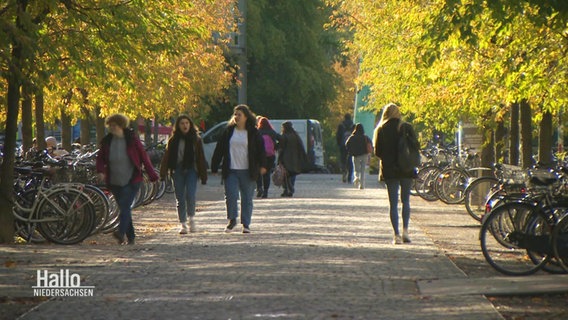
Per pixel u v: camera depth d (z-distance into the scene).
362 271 48.53
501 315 36.56
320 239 64.88
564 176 52.34
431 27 54.28
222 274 47.06
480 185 81.25
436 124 111.50
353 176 157.62
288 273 47.44
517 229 49.59
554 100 71.19
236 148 69.69
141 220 82.81
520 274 49.16
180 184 70.44
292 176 113.94
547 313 37.97
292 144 113.56
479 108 87.44
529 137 82.25
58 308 38.03
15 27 60.25
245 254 55.56
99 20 69.12
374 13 110.25
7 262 51.97
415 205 103.06
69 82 78.50
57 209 63.19
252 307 37.81
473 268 51.16
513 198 51.97
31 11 65.12
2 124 98.00
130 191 62.62
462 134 117.62
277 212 88.94
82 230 63.31
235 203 70.12
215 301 39.22
